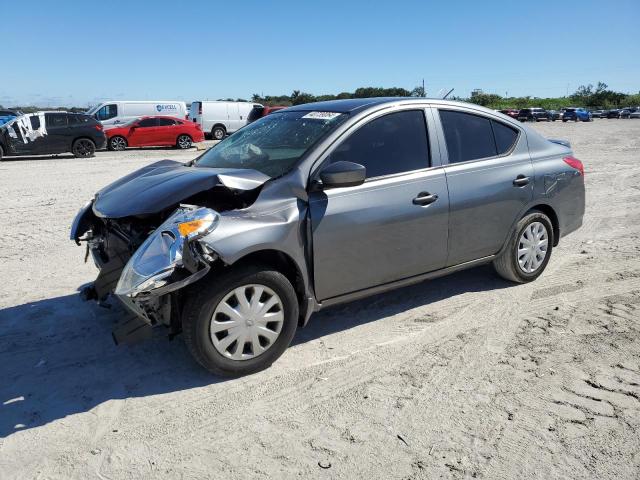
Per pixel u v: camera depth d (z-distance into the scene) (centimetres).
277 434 294
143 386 344
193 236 309
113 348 395
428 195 409
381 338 406
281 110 472
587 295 481
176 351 389
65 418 311
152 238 320
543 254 507
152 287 303
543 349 383
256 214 342
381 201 385
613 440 283
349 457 274
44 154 1825
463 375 351
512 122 487
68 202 960
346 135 385
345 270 378
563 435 288
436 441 285
